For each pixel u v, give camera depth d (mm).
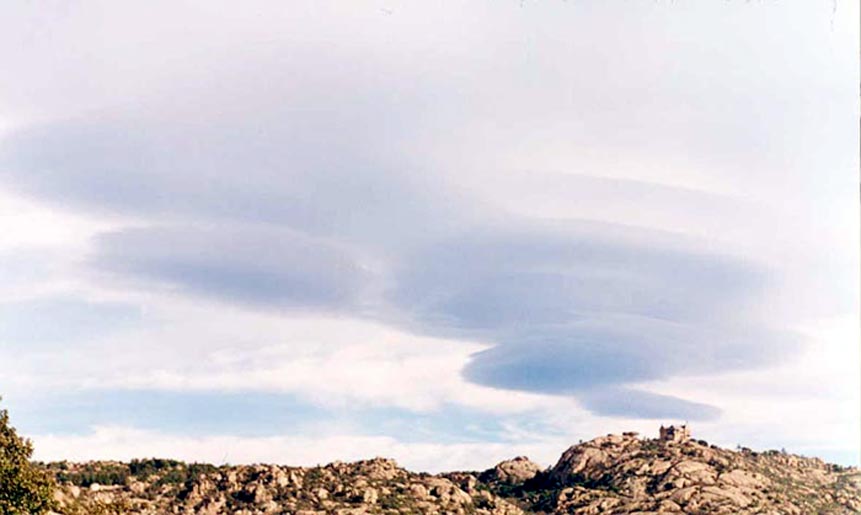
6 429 67875
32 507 65250
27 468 66000
